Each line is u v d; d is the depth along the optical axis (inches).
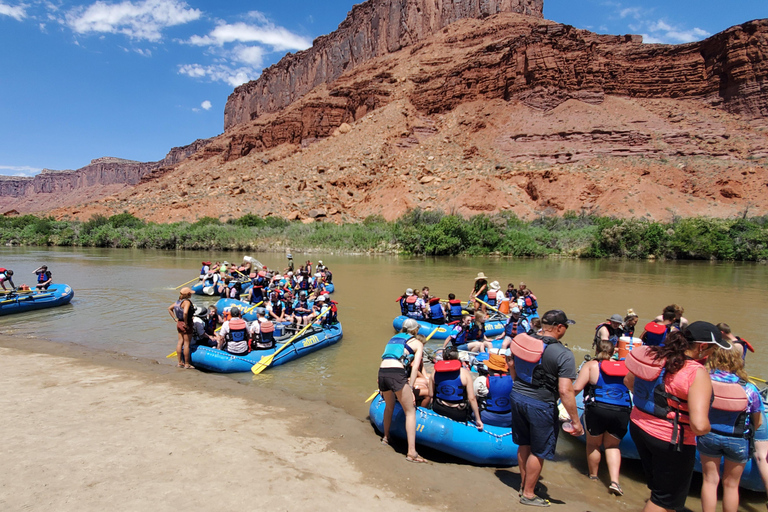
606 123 2918.3
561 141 2851.9
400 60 4608.8
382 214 2438.5
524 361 173.0
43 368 328.8
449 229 1738.4
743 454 151.3
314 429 240.8
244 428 233.0
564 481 207.0
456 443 216.7
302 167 3309.5
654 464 147.8
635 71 3378.4
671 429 142.6
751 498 200.1
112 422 229.1
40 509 148.0
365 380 336.2
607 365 201.0
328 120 4160.9
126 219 2415.1
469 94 3506.4
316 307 476.4
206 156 5615.2
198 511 151.9
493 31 4360.2
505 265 1305.4
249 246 1856.5
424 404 240.2
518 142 2940.5
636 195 2146.9
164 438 212.1
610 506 184.5
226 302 593.9
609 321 297.6
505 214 2100.1
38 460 183.2
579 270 1179.3
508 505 176.1
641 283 911.7
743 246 1534.2
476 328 346.6
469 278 962.1
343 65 5743.1
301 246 1828.2
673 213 2000.5
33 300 577.6
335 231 1945.1
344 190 2869.1
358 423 254.8
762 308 643.5
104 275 958.4
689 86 3284.9
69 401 259.6
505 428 229.0
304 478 181.9
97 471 176.1
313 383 328.2
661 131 2851.9
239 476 178.9
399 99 3821.4
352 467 198.4
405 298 492.4
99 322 514.6
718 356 153.3
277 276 612.7
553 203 2298.2
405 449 227.3
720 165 2456.9
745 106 3021.7
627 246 1630.2
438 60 4210.1
